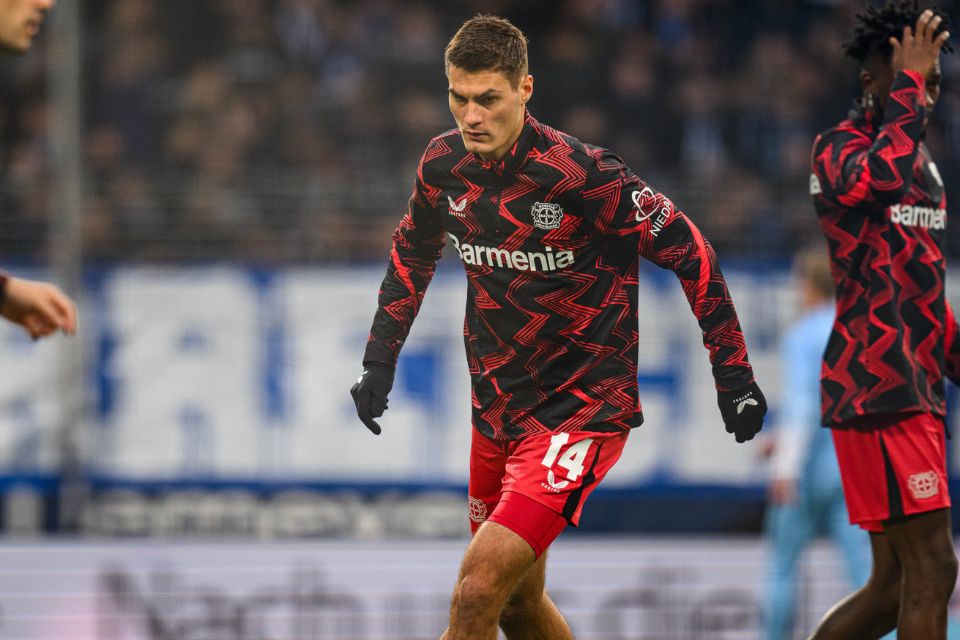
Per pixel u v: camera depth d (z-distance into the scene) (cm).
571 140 1270
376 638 2453
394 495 2819
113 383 2772
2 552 2658
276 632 2442
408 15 3559
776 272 2920
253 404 2809
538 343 1304
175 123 3222
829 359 1458
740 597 2564
